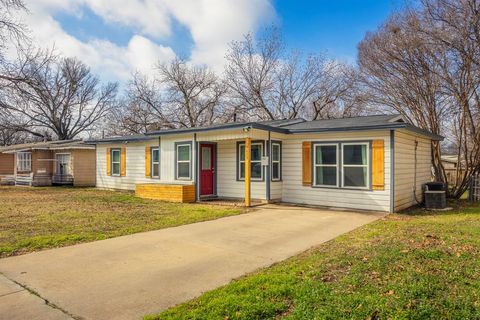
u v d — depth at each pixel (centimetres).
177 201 1288
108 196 1501
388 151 1017
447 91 1504
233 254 563
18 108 1864
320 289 377
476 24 1338
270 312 330
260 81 2947
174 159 1429
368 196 1055
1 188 2016
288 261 517
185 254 564
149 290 403
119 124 3756
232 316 322
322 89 2845
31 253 566
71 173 2167
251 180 1276
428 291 362
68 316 335
